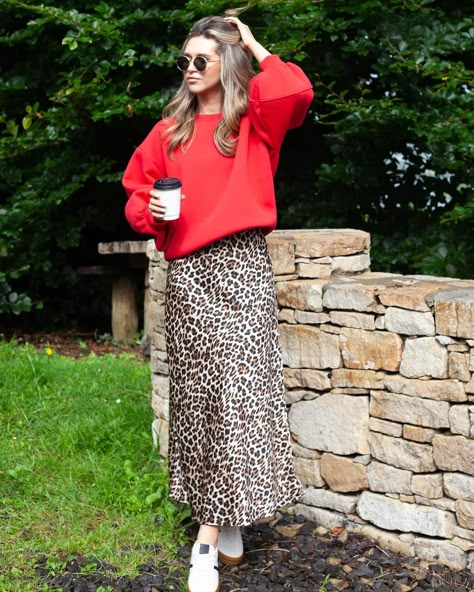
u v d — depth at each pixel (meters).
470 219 6.26
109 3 7.06
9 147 7.09
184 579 3.13
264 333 3.08
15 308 7.29
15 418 4.70
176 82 7.11
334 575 3.18
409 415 3.29
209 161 3.08
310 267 3.70
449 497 3.23
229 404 3.03
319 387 3.59
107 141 7.86
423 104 6.54
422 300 3.19
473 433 3.11
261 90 3.03
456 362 3.13
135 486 3.79
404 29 6.42
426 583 3.10
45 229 7.46
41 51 7.52
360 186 6.96
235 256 3.05
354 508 3.56
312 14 6.22
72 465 4.01
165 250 3.17
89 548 3.32
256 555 3.37
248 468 3.07
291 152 7.41
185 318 3.07
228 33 3.12
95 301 8.60
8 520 3.52
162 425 4.20
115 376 5.53
